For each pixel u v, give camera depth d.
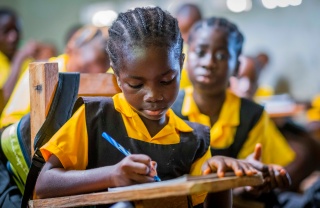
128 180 1.33
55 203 1.47
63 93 1.69
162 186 1.21
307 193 2.69
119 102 1.61
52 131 1.65
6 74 4.20
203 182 1.22
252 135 2.27
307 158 3.60
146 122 1.59
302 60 5.90
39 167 1.60
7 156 1.84
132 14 1.50
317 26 5.77
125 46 1.44
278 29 6.00
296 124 3.85
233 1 6.17
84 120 1.58
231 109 2.27
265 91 4.66
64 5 7.25
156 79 1.42
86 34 2.68
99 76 1.94
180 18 3.68
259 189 1.88
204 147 1.66
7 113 2.20
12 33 4.39
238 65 2.41
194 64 2.25
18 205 1.80
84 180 1.42
